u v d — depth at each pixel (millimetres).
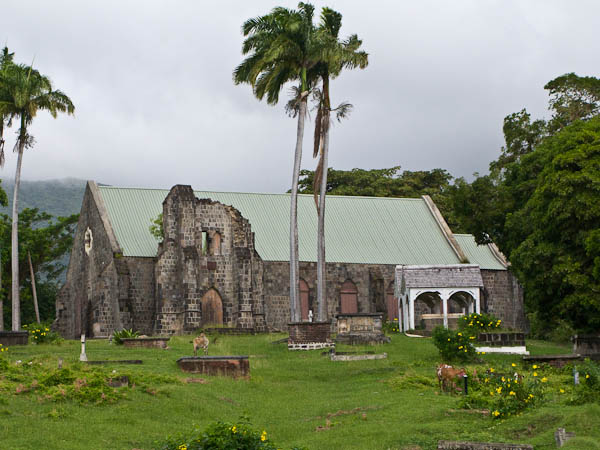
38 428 26594
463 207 63656
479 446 24250
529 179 61312
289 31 56719
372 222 80500
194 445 23141
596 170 46281
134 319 68188
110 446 25781
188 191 67938
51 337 52438
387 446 26094
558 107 75125
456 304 73000
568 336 59594
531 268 48062
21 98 64875
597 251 44406
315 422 30453
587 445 22797
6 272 86625
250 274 67812
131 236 71000
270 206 78312
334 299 74125
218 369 38594
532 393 29906
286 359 46312
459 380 34625
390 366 42406
